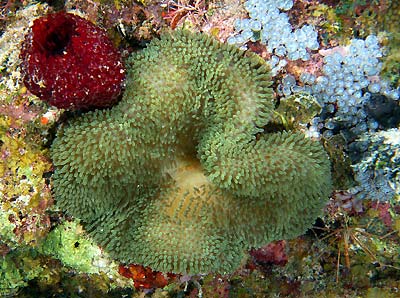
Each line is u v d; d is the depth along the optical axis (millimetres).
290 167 407
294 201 425
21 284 477
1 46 419
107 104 393
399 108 455
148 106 402
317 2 411
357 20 414
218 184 427
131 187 438
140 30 436
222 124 425
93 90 354
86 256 504
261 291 569
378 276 569
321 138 471
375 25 413
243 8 419
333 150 479
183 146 454
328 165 432
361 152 482
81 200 417
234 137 417
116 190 426
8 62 410
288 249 564
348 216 542
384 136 461
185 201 447
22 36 416
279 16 412
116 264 516
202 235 433
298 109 448
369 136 470
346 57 429
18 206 420
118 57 366
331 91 446
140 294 567
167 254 429
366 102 454
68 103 357
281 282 572
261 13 412
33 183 421
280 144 423
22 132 413
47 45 333
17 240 431
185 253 429
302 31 418
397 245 545
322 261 574
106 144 391
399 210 521
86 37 338
